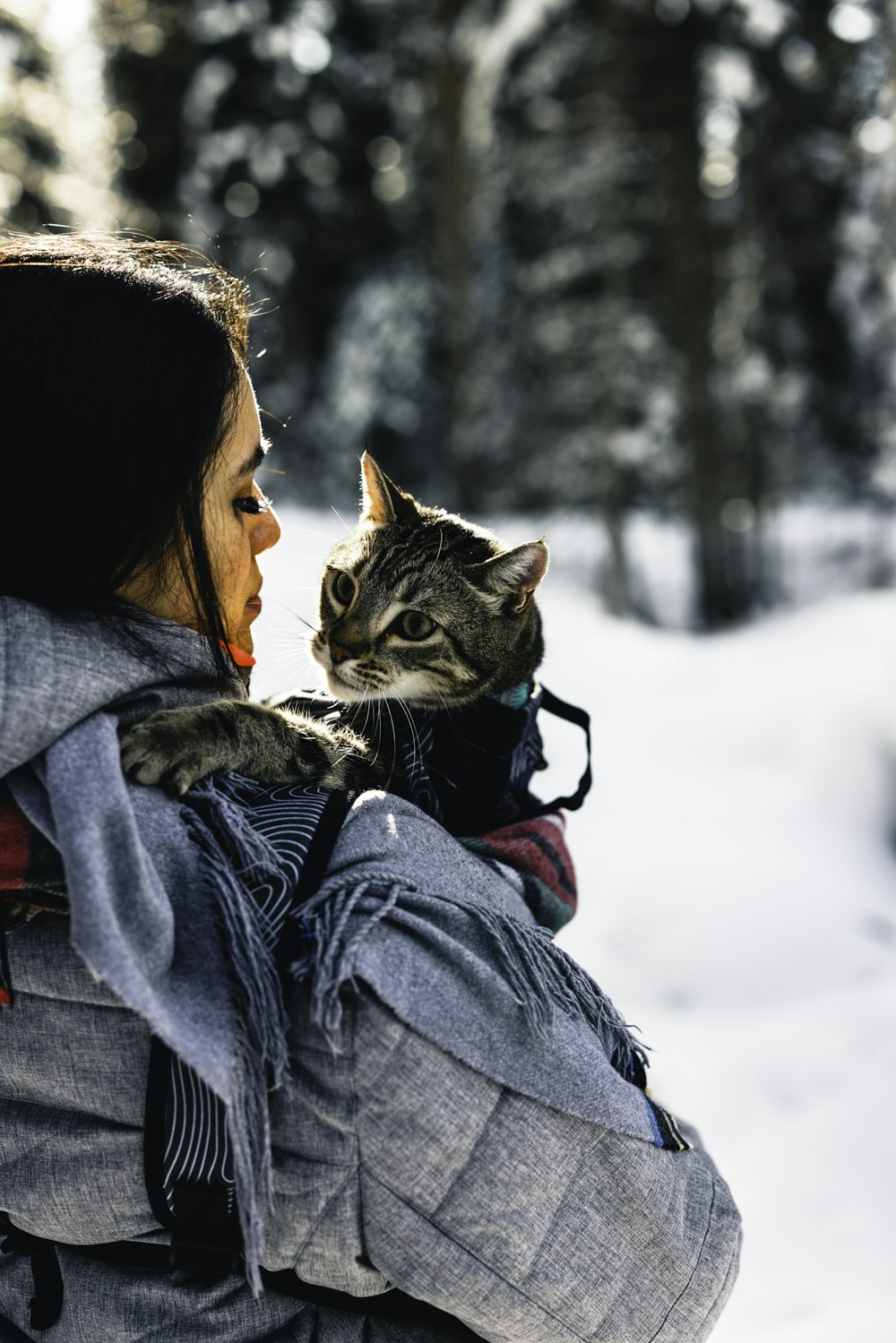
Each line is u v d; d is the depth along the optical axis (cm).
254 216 1873
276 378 1936
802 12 1398
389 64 1880
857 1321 263
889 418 1747
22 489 126
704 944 488
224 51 1808
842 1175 335
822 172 1502
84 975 121
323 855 127
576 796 187
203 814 126
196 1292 127
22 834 118
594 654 1041
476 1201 121
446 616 252
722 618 1592
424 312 1952
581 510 1866
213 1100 119
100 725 120
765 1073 400
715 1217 140
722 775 705
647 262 1652
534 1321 124
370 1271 124
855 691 752
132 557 133
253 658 167
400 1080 118
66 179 1499
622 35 1379
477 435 1764
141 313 130
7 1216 133
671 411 1698
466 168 1592
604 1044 138
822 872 563
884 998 438
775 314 1681
